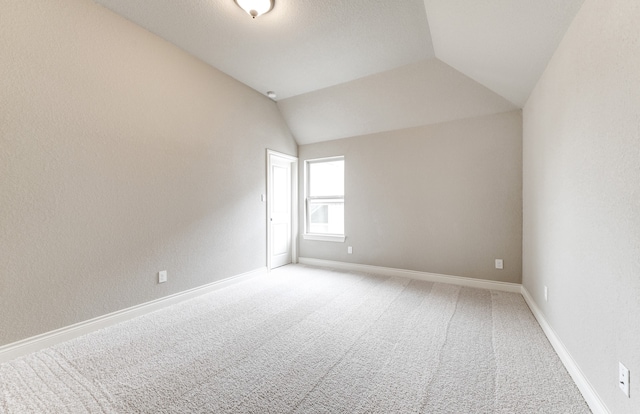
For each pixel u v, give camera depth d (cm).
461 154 327
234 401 135
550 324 197
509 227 302
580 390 140
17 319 175
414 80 307
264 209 384
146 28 240
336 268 417
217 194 314
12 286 173
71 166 198
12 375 155
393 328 215
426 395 138
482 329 212
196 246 290
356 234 404
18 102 174
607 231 117
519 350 181
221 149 319
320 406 131
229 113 328
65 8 193
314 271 399
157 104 253
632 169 99
